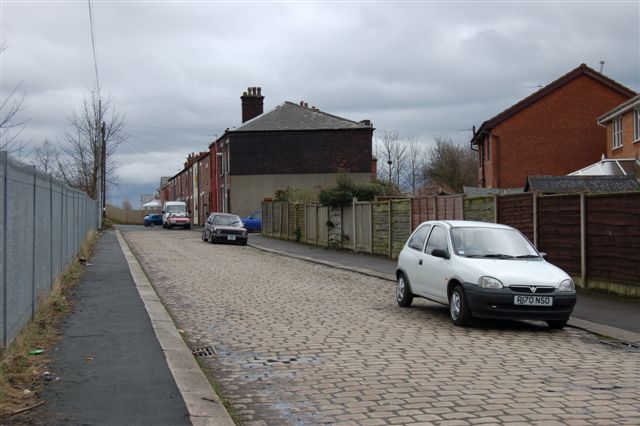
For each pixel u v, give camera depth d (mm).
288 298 13375
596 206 13117
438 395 6148
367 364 7453
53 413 5398
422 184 69312
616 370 7223
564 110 34344
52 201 11781
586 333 9742
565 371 7145
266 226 40938
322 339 8961
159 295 13703
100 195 45062
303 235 33438
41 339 8352
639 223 11914
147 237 38438
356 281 16984
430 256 11312
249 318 10781
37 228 9562
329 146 47156
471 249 10750
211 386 6371
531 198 15086
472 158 65500
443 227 11438
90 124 44094
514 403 5879
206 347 8492
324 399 6066
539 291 9586
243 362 7617
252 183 46875
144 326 9484
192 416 5379
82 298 12391
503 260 10359
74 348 7941
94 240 30047
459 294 10023
